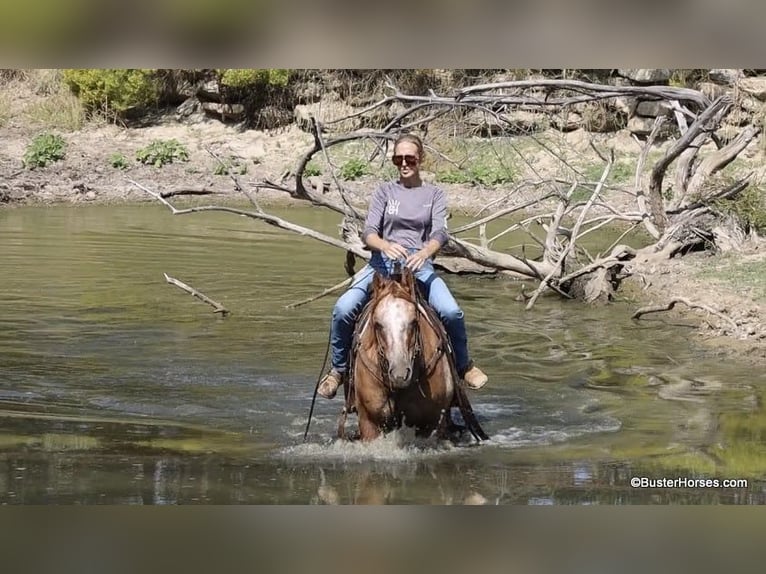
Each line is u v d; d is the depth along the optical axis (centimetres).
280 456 789
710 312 1232
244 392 975
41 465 763
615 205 2080
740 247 1553
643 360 1106
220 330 1213
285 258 1698
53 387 973
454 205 2228
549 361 1105
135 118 2819
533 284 1564
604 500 695
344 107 2636
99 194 2377
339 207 1294
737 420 895
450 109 1261
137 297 1374
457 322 814
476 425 830
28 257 1630
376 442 797
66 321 1231
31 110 2822
